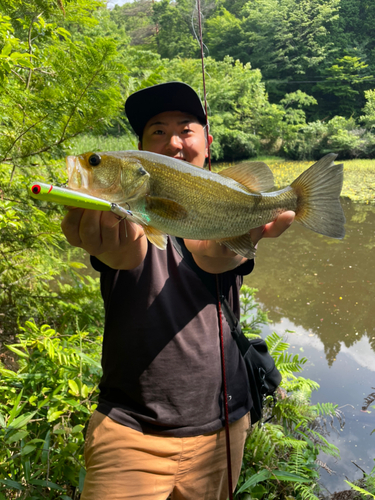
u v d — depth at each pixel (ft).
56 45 10.38
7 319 10.90
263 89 111.86
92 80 8.74
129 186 3.90
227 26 141.79
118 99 9.08
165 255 5.38
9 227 9.68
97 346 9.56
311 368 15.28
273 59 139.74
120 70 8.77
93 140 24.82
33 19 10.32
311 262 28.19
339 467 10.07
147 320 5.05
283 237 34.83
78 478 6.43
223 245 4.53
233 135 98.17
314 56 135.44
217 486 5.45
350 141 98.53
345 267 26.96
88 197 3.10
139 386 4.99
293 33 139.23
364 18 149.07
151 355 5.01
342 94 131.34
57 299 11.23
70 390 7.25
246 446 8.07
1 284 10.92
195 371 5.13
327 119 133.80
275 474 7.52
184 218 4.18
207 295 5.43
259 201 4.53
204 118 6.21
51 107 8.91
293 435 9.28
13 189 9.77
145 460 4.83
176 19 140.26
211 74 103.40
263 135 110.01
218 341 5.45
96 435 4.99
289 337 17.75
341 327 18.78
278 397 9.81
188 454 5.06
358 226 37.32
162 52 145.38
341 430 11.53
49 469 6.42
